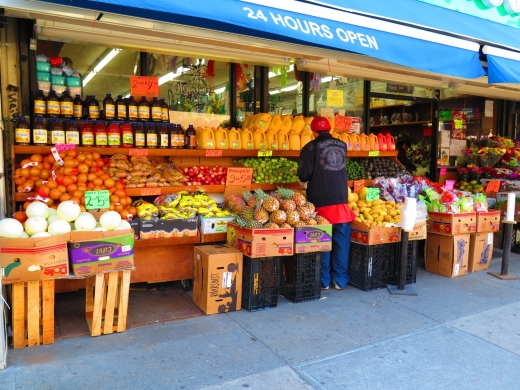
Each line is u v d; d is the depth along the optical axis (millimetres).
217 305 4500
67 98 4871
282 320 4398
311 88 7012
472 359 3703
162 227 4723
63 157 4594
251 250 4441
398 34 4172
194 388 3137
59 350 3631
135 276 4859
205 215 4965
